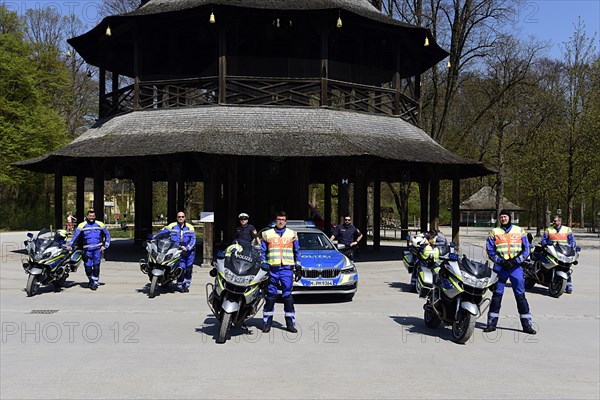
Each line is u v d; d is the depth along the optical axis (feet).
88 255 47.03
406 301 43.80
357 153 62.44
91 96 180.75
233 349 27.81
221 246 85.81
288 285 32.12
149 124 71.72
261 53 87.81
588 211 272.92
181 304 40.91
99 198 68.33
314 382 22.52
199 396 20.61
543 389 22.08
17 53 166.09
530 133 148.15
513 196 244.83
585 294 49.60
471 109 150.61
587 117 107.76
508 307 42.47
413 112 86.07
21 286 49.52
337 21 70.38
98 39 83.92
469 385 22.47
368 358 26.48
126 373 23.47
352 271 42.98
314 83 73.20
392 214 236.84
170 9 72.18
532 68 151.94
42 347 27.91
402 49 88.74
